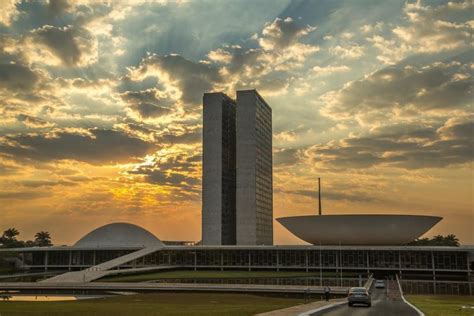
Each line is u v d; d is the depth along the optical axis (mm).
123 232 156750
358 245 112938
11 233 183250
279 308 41219
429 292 80875
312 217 111938
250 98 154750
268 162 169000
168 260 118562
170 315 34406
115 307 44812
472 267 103812
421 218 108562
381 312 34969
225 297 62156
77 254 126688
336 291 66750
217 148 153625
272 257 113500
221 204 150875
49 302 55094
